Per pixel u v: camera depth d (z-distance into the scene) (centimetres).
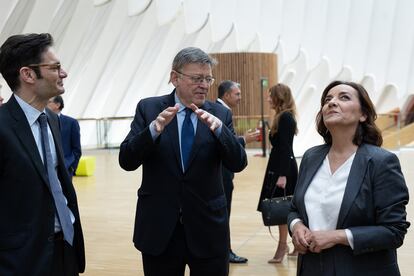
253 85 1675
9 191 249
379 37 1994
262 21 1839
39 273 247
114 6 1609
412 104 2502
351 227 248
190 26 1673
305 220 262
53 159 268
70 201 273
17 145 250
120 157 306
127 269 530
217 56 1689
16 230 247
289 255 560
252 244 615
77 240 277
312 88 2130
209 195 306
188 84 302
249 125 1662
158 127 287
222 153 305
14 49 255
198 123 309
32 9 1388
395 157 253
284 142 502
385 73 2028
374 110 263
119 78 1908
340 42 1973
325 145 275
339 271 246
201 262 309
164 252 307
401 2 1952
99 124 1884
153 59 1958
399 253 561
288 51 1922
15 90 261
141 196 311
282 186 501
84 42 1667
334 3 1938
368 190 248
